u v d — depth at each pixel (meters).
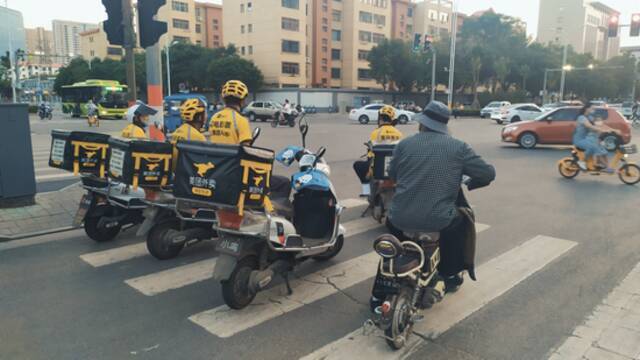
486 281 4.94
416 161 3.60
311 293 4.70
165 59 63.16
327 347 3.66
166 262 5.54
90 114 29.05
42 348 3.62
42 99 72.56
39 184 9.43
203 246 6.17
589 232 6.74
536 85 68.94
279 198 5.12
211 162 4.07
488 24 62.91
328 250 5.54
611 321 4.06
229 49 65.38
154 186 5.20
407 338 3.72
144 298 4.54
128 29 7.95
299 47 65.88
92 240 6.36
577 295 4.60
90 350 3.60
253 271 4.34
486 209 8.16
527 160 14.59
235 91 4.84
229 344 3.71
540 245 6.14
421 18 82.19
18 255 5.74
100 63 69.75
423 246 3.67
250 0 66.38
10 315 4.17
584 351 3.59
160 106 8.51
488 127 31.36
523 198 9.05
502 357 3.52
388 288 3.53
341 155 15.34
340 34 73.00
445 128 3.67
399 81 64.62
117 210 6.21
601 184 10.55
